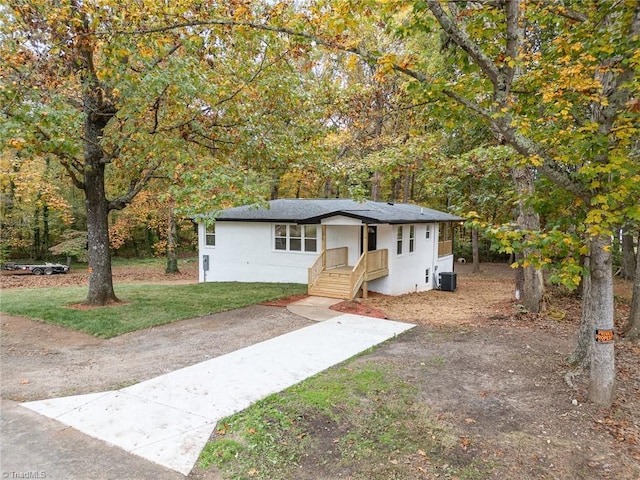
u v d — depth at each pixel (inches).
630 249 789.9
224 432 182.5
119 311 429.4
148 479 148.4
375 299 576.1
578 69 184.2
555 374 256.7
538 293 454.3
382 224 583.2
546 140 202.2
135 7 283.1
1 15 335.0
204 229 759.1
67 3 311.3
